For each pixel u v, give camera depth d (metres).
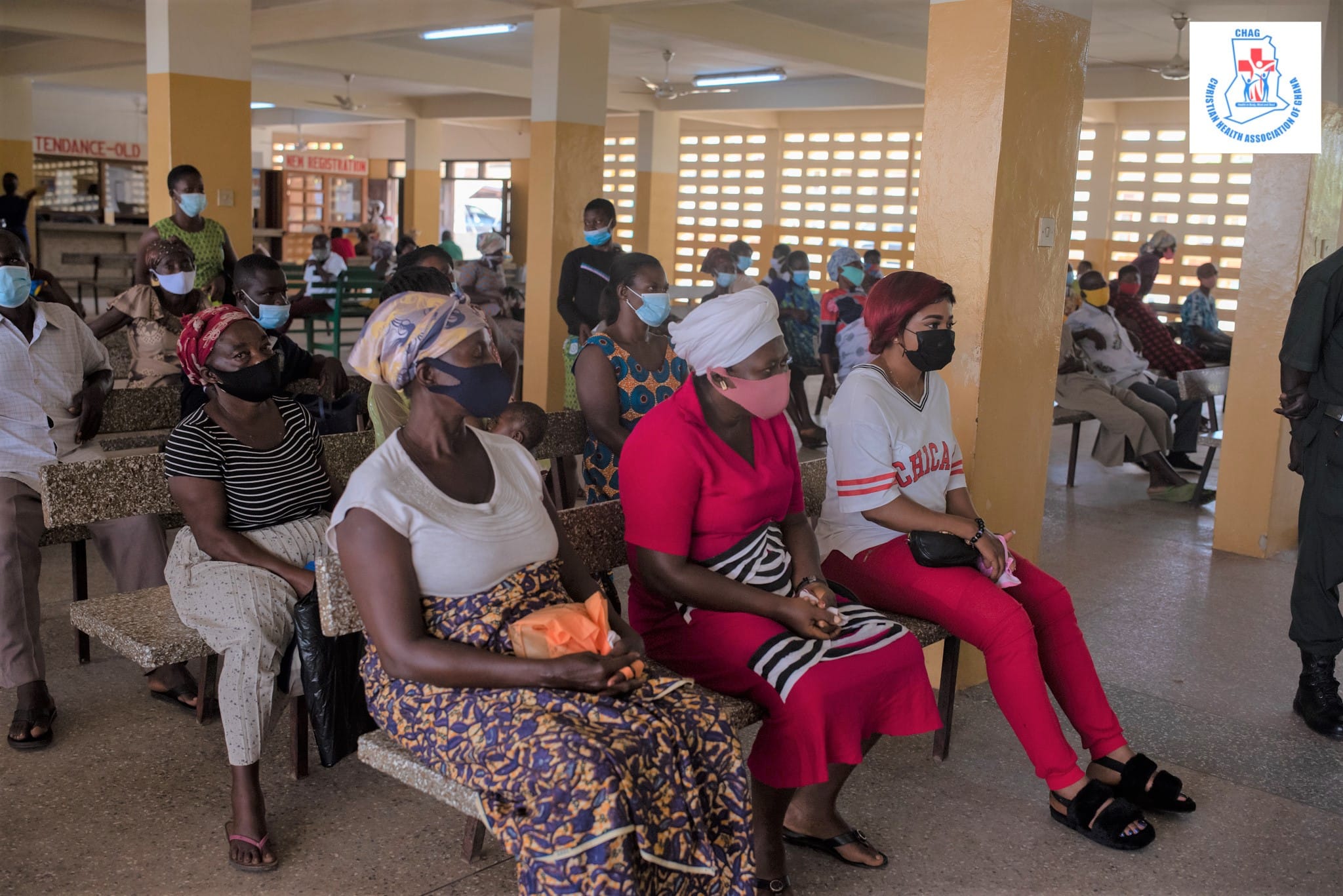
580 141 9.72
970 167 3.86
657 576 2.76
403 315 2.37
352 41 14.13
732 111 17.78
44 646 4.10
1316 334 3.76
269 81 18.52
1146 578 5.53
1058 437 9.48
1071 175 4.14
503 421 3.97
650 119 17.47
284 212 26.66
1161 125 15.61
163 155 8.59
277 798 3.14
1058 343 4.27
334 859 2.85
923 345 3.21
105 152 25.02
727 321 2.65
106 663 4.00
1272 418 5.79
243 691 2.81
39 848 2.83
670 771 2.20
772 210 19.03
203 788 3.17
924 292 3.20
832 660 2.67
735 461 2.78
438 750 2.33
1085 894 2.84
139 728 3.52
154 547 3.69
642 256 3.92
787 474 2.90
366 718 2.94
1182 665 4.40
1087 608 5.04
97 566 5.00
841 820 2.96
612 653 2.35
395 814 3.09
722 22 10.75
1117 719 3.31
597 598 2.41
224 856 2.84
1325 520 3.77
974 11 3.79
